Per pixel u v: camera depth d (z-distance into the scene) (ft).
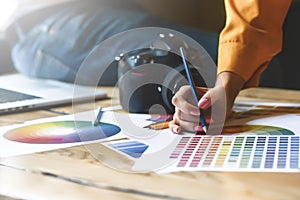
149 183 1.77
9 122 2.82
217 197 1.62
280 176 1.77
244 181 1.74
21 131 2.58
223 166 1.90
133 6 6.31
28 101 3.20
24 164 2.04
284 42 5.21
